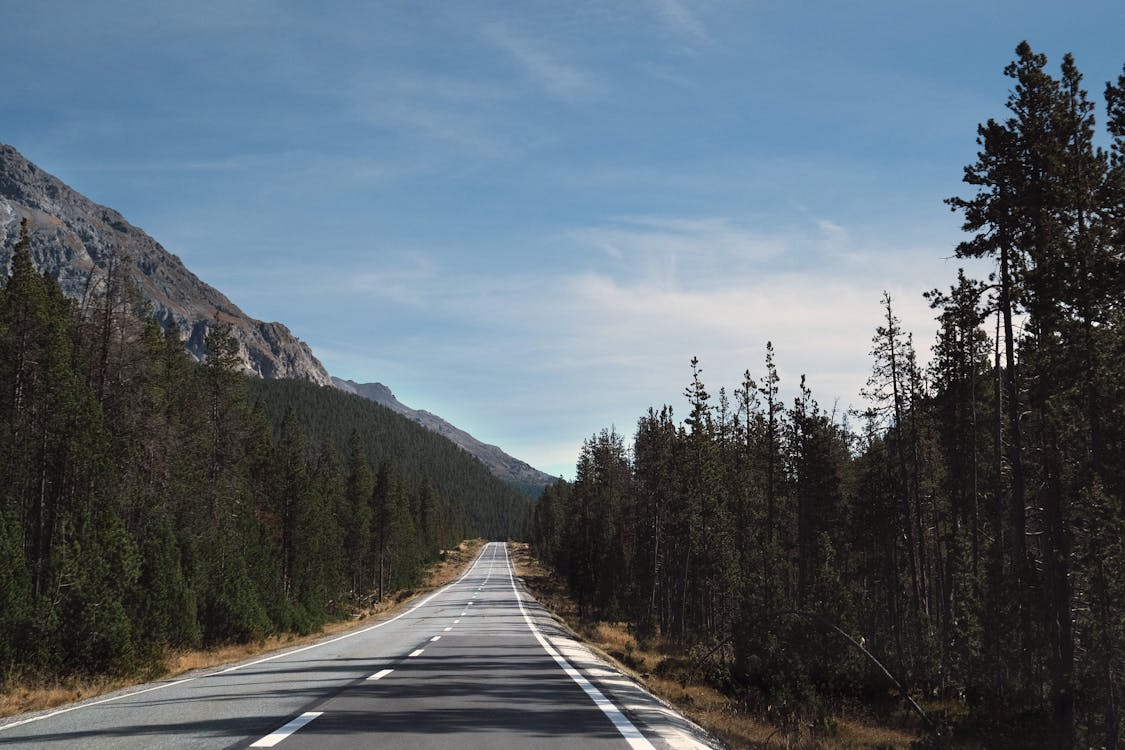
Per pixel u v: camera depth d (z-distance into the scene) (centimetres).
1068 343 2627
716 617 6588
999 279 2692
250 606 3356
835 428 6512
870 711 2278
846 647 2417
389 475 10550
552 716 905
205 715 909
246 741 724
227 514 4466
